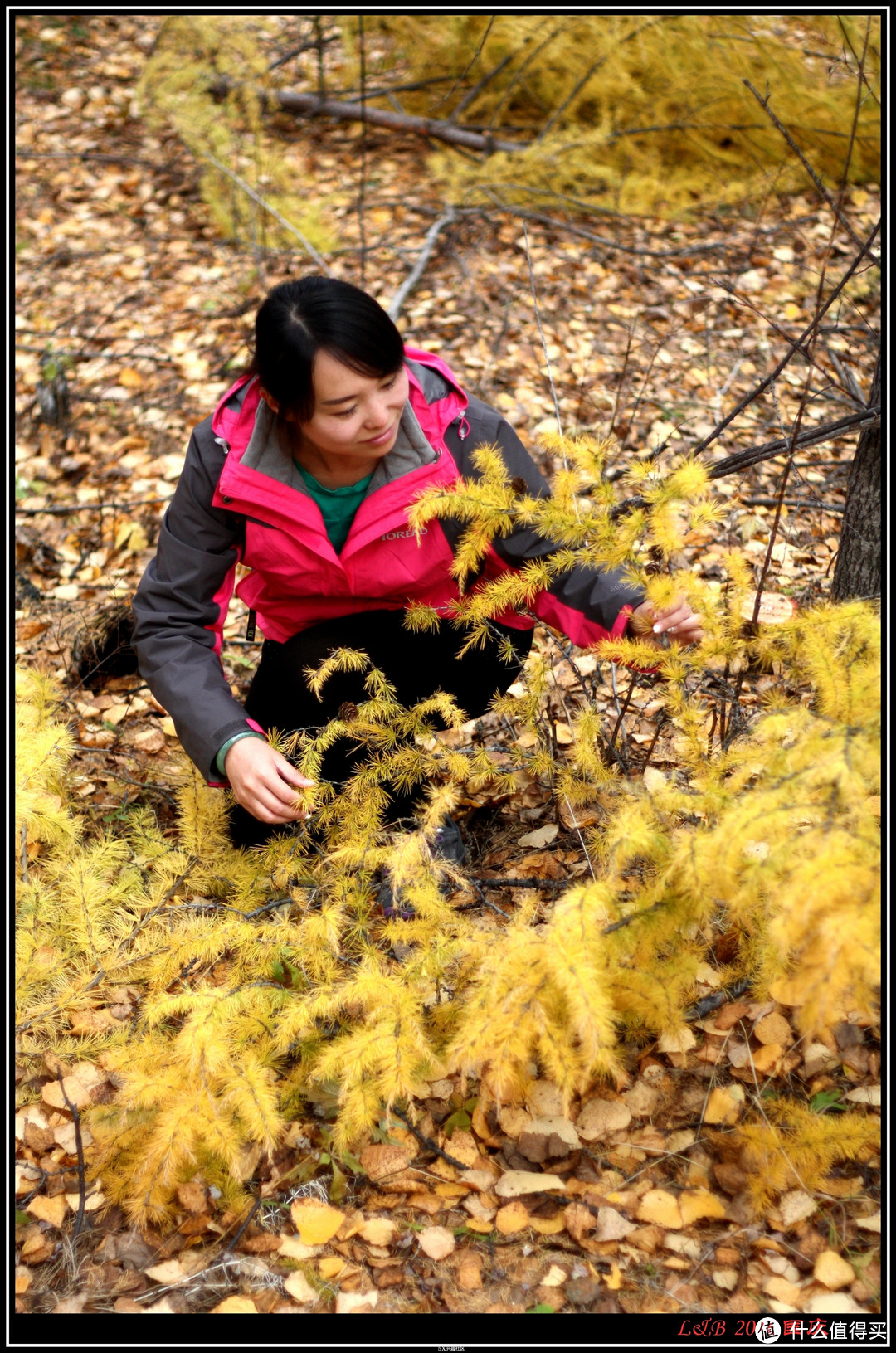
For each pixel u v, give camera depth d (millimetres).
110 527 3256
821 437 1916
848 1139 1398
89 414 3738
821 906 1102
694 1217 1414
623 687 2412
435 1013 1549
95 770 2391
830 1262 1341
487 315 3951
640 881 1692
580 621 1795
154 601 1771
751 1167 1449
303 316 1449
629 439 3215
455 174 4723
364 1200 1493
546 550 1809
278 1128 1363
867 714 1349
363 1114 1378
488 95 5375
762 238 4332
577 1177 1488
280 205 4574
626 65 4762
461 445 1791
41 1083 1686
